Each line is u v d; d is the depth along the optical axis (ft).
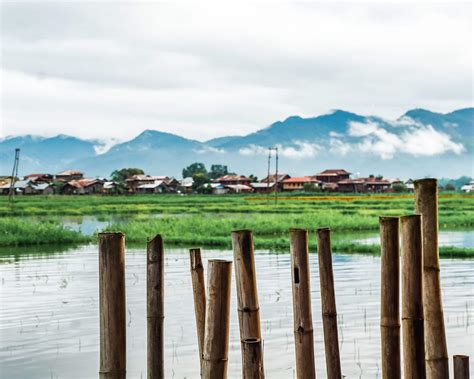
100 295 16.74
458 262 86.84
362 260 88.84
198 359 40.01
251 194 455.22
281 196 404.16
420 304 19.03
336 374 21.97
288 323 48.96
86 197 401.90
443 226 165.17
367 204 267.59
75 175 613.52
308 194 427.33
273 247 110.11
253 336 18.53
